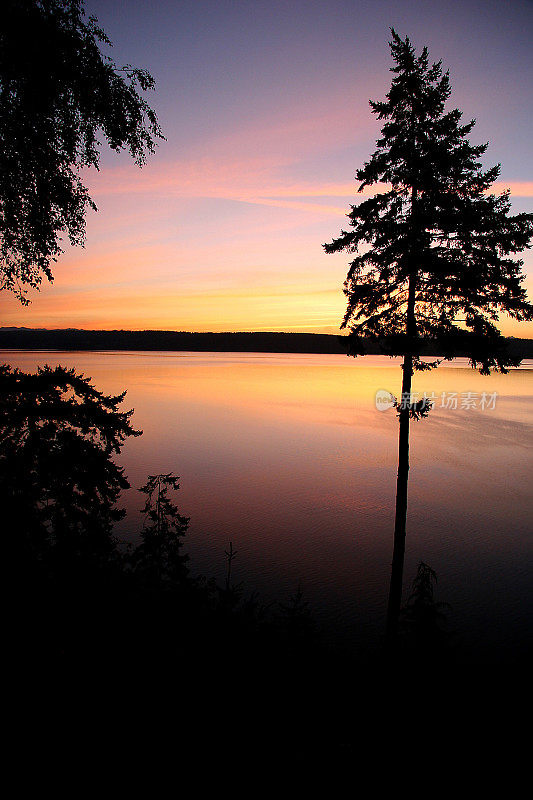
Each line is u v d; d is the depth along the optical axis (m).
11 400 9.70
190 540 31.72
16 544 7.64
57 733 4.82
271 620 10.28
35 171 10.58
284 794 4.96
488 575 26.25
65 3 9.40
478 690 13.47
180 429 81.69
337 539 32.34
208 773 4.76
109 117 10.39
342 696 9.09
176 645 7.04
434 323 12.38
